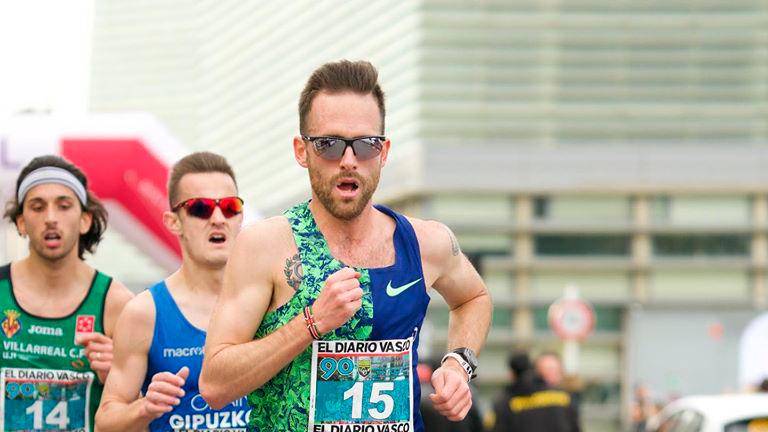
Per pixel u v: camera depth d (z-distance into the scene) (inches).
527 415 771.4
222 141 5925.2
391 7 5536.4
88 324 406.0
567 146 4785.9
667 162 4808.1
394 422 253.9
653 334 1851.6
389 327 254.2
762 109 5319.9
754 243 4808.1
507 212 4746.6
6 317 400.8
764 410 578.6
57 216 401.1
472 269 283.0
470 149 4726.9
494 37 5329.7
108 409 368.2
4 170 967.0
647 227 4781.0
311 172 253.0
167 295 388.8
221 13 6053.2
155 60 7317.9
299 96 257.6
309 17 5403.5
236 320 251.0
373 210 262.1
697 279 4798.2
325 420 251.9
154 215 1004.6
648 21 5354.3
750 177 4805.6
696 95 5344.5
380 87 255.6
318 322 243.0
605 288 4766.2
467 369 273.1
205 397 251.1
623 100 5339.6
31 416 401.7
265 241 253.6
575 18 5349.4
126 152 990.4
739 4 5349.4
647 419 1761.8
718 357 1851.6
